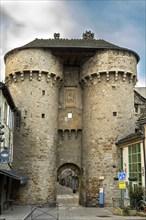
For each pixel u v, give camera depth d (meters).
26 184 26.62
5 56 31.12
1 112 21.22
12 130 26.89
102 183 26.88
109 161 27.22
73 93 31.66
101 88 28.73
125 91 28.81
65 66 32.28
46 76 29.03
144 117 22.05
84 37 34.75
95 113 28.56
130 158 24.59
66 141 30.75
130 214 19.44
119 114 28.19
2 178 20.62
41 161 27.31
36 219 16.75
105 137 27.75
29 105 28.25
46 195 26.84
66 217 18.39
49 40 31.61
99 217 18.47
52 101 29.16
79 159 30.38
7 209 22.34
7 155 18.31
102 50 29.08
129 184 23.48
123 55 29.06
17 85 29.06
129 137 24.33
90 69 29.39
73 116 31.03
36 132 27.78
